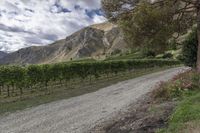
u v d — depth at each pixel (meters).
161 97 20.78
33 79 35.78
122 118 16.44
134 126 13.67
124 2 27.20
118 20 27.56
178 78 24.06
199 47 25.97
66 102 26.56
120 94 29.78
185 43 32.25
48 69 38.34
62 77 40.81
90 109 22.03
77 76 44.22
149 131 12.38
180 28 28.11
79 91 35.25
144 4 25.11
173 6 26.02
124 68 60.19
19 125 17.92
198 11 26.19
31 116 20.58
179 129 11.21
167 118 13.58
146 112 16.25
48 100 28.50
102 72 51.88
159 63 81.00
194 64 31.77
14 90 37.28
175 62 89.94
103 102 25.11
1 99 30.62
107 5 27.53
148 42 26.66
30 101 28.30
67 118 19.03
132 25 25.81
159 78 44.56
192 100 15.50
